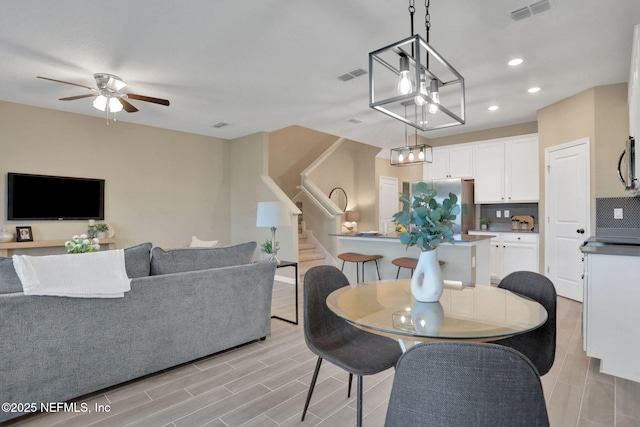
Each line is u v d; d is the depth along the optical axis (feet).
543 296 5.96
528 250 16.46
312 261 20.40
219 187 21.36
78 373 6.77
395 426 2.86
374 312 5.13
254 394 7.21
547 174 15.16
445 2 7.75
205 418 6.36
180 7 7.95
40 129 15.10
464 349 2.55
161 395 7.15
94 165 16.60
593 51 10.11
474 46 9.81
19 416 6.27
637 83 8.68
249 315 9.70
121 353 7.32
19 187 14.52
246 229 20.81
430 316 4.89
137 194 17.97
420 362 2.68
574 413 6.48
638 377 7.63
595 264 8.13
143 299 7.61
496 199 18.16
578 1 7.77
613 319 7.91
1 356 5.97
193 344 8.46
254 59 10.59
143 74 11.62
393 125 18.26
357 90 13.16
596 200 12.79
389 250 14.08
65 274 6.71
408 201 5.76
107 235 16.72
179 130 19.45
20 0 7.60
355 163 26.91
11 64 10.77
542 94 13.74
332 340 6.48
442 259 12.32
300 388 7.47
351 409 6.68
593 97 12.88
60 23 8.55
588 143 13.08
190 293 8.39
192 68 11.19
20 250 14.60
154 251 8.23
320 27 8.81
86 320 6.86
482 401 2.55
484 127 18.89
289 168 25.91
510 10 8.09
